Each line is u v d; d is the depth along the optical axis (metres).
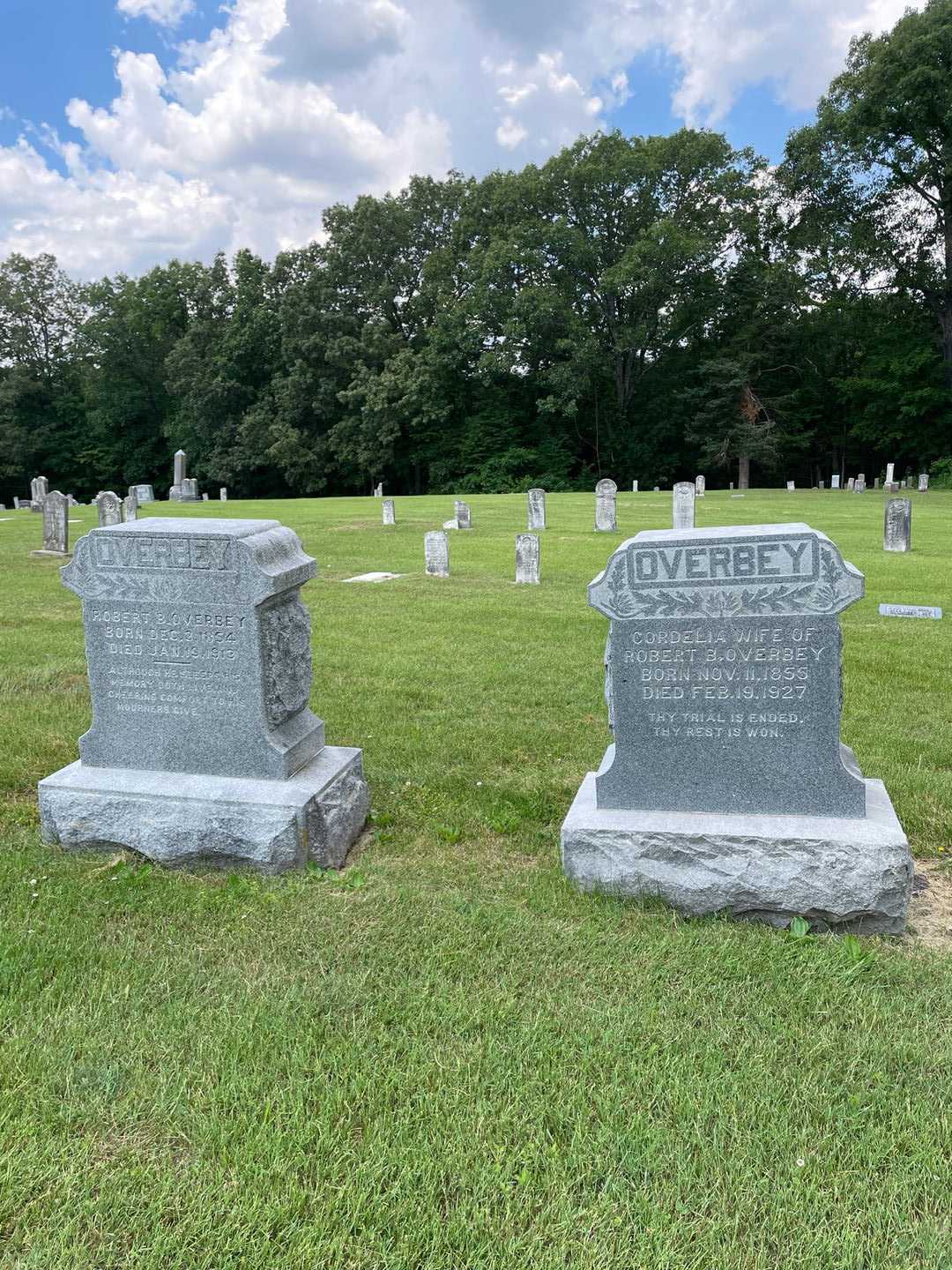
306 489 59.22
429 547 16.66
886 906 4.39
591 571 17.03
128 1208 2.69
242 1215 2.66
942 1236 2.61
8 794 6.25
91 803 5.23
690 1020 3.63
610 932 4.32
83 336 65.94
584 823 4.76
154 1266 2.50
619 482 60.16
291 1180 2.77
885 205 49.94
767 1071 3.31
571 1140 2.96
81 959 4.09
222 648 5.18
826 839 4.40
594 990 3.85
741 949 4.20
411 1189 2.75
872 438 55.41
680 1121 3.06
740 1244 2.59
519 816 5.88
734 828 4.56
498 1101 3.15
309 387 58.03
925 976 3.99
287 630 5.43
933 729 7.36
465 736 7.39
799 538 4.48
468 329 53.47
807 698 4.57
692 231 50.94
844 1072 3.33
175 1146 2.97
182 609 5.21
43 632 11.52
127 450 66.88
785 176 50.91
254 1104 3.13
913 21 44.09
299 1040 3.49
